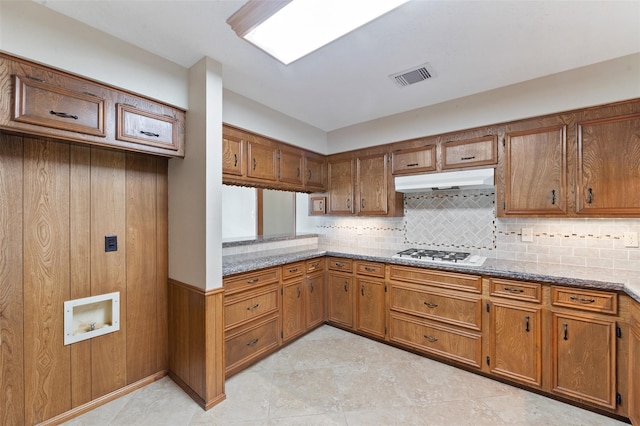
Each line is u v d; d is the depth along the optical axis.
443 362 2.48
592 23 1.57
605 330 1.81
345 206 3.42
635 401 1.67
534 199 2.27
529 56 1.91
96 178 1.91
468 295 2.33
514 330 2.12
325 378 2.25
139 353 2.11
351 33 1.66
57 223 1.76
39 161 1.69
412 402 1.96
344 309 3.12
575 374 1.90
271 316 2.60
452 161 2.66
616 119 1.96
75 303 1.83
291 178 3.10
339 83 2.30
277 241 3.39
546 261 2.45
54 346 1.75
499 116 2.39
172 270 2.21
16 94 1.39
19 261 1.63
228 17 1.53
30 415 1.67
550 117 2.20
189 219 2.04
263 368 2.39
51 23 1.47
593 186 2.04
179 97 2.01
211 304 1.94
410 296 2.64
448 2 1.40
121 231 2.03
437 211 3.04
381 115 3.04
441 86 2.37
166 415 1.83
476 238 2.81
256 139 2.71
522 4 1.42
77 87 1.59
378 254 3.05
